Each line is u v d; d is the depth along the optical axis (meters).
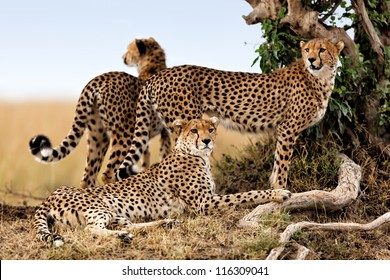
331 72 12.34
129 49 14.62
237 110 12.60
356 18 13.76
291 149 12.57
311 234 10.90
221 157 15.18
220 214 11.44
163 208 11.48
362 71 13.62
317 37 13.08
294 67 12.63
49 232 10.35
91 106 13.17
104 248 9.95
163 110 12.58
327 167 13.02
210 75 12.63
